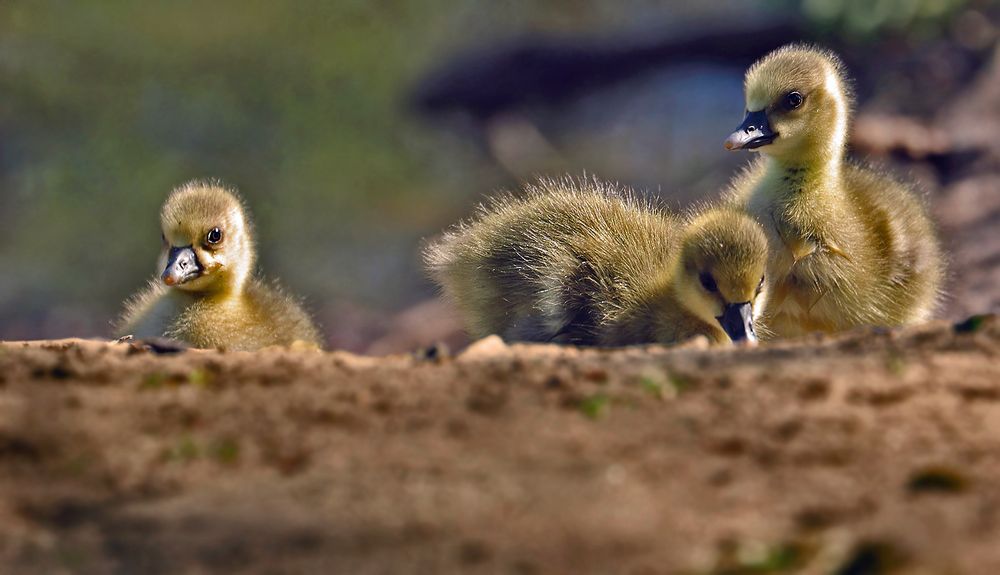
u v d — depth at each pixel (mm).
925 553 5863
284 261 32344
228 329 13766
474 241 13320
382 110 37719
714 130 31125
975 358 8133
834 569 5859
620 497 6461
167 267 13695
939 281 14844
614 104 33625
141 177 35344
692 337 11797
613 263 12297
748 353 8500
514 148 33875
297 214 34438
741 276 11320
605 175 31234
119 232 34031
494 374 8117
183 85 38312
